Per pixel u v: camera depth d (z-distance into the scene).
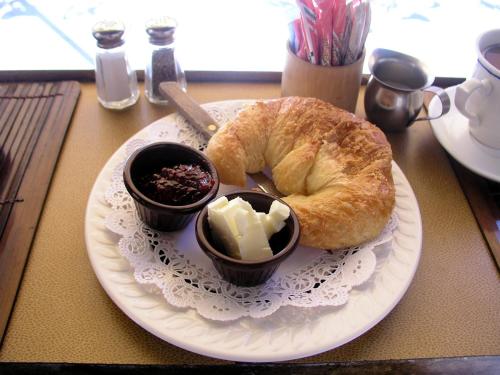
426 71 0.40
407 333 0.28
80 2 0.62
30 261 0.30
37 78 0.44
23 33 0.56
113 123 0.41
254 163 0.36
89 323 0.27
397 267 0.30
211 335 0.26
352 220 0.30
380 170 0.33
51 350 0.26
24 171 0.35
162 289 0.27
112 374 0.25
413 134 0.42
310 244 0.30
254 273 0.27
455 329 0.29
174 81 0.42
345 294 0.28
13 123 0.39
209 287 0.28
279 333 0.26
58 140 0.38
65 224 0.32
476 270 0.32
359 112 0.44
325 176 0.34
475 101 0.36
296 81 0.40
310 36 0.37
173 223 0.30
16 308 0.28
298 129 0.36
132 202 0.32
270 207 0.29
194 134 0.39
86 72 0.44
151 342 0.27
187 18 0.61
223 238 0.28
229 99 0.44
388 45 0.57
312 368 0.26
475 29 0.61
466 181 0.38
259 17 0.62
